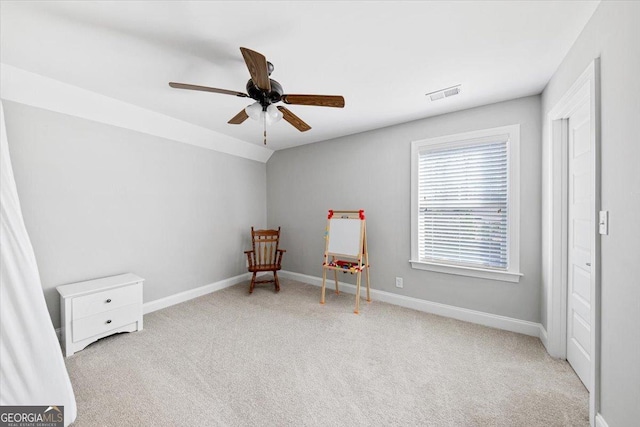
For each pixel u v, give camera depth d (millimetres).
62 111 2283
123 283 2346
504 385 1694
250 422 1406
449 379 1757
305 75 2000
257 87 1620
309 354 2062
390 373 1824
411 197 2982
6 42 1588
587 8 1327
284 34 1539
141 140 2852
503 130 2430
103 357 2012
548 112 2059
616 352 1155
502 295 2484
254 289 3715
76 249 2391
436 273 2850
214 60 1809
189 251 3340
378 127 3189
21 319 1399
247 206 4148
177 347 2162
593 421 1314
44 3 1282
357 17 1401
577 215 1804
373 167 3285
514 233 2404
